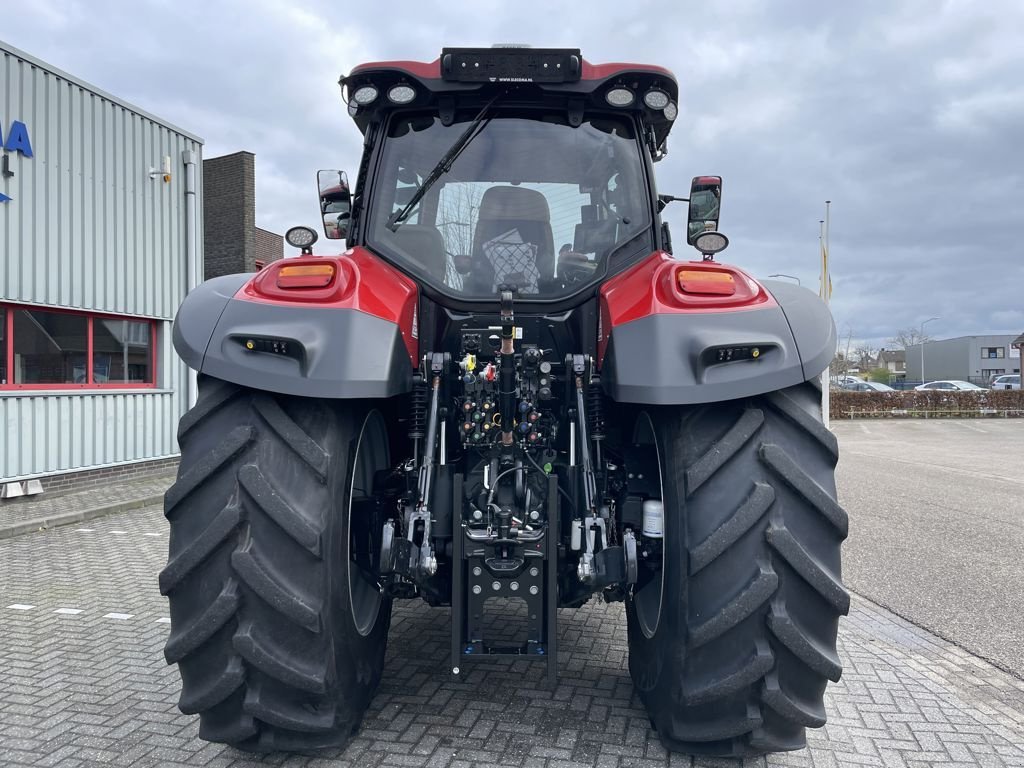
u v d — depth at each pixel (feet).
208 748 9.29
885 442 74.13
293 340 7.71
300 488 7.73
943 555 22.30
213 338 7.99
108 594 17.12
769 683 7.72
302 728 7.91
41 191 31.42
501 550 8.57
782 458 7.77
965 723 10.43
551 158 10.80
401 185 10.77
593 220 10.69
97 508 28.27
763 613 7.67
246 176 81.46
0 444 29.58
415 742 9.32
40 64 31.27
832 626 7.91
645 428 9.49
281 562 7.62
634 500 8.99
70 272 32.78
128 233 35.96
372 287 8.65
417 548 8.48
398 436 10.85
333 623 7.89
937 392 121.19
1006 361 264.93
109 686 11.44
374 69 10.50
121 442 35.40
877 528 26.61
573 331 10.27
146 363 37.91
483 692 10.89
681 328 8.05
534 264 10.46
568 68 10.38
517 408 8.91
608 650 12.70
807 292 8.96
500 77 10.37
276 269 8.55
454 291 10.34
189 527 7.74
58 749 9.34
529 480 9.02
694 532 7.78
